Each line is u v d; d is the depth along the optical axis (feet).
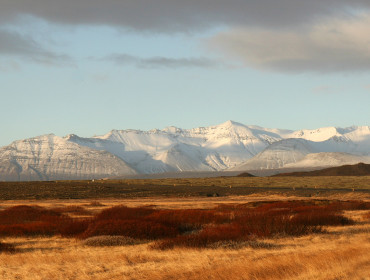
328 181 651.25
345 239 105.50
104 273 70.90
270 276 61.67
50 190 497.87
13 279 69.26
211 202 344.08
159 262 79.36
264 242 98.63
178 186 593.01
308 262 65.62
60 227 141.59
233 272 64.85
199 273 66.49
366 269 60.59
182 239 99.96
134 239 115.96
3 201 403.13
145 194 464.24
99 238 112.88
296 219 133.69
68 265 79.15
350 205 230.27
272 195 436.76
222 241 98.94
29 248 110.83
